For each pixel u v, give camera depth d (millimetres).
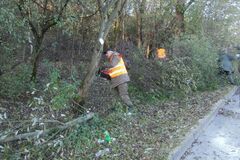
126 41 10352
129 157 4980
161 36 11258
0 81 6609
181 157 5477
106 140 5426
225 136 6754
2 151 4637
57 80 6461
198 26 13164
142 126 6352
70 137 5160
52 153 4797
